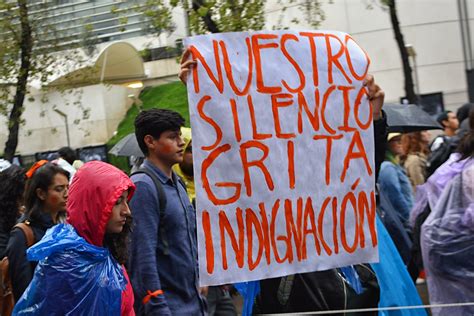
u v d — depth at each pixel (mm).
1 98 15047
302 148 3375
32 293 2721
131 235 3307
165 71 19875
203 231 3174
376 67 16875
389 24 16688
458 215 4137
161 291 3273
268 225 3289
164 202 3414
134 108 19609
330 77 3465
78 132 19328
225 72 3240
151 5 11984
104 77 19734
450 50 16609
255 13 11719
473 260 4125
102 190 2785
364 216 3531
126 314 2918
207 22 11688
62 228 2822
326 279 3830
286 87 3352
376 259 3559
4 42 14703
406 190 6566
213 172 3197
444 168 4383
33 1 15273
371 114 3559
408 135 8047
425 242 4258
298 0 15961
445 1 16656
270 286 3854
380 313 4043
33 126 19656
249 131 3264
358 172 3521
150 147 3521
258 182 3268
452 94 16641
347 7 16891
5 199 4215
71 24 18984
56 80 16922
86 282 2740
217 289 4242
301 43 3416
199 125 3189
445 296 4207
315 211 3402
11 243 3830
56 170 3936
